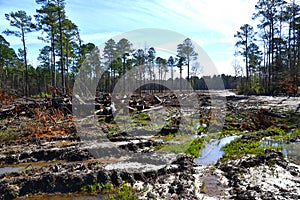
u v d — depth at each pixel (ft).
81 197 20.97
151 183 22.88
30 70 156.04
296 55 114.01
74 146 34.04
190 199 19.34
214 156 31.42
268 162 26.99
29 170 25.67
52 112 52.85
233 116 56.80
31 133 41.73
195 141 36.94
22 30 100.73
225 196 19.89
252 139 38.78
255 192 19.86
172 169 25.80
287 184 21.61
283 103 75.41
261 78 140.87
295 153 31.24
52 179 22.61
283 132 43.11
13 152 32.37
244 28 137.90
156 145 35.35
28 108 53.62
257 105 73.10
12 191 21.42
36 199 20.94
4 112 53.72
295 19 112.06
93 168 25.67
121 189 21.66
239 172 24.47
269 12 116.78
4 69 144.46
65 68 108.06
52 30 92.68
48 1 89.15
